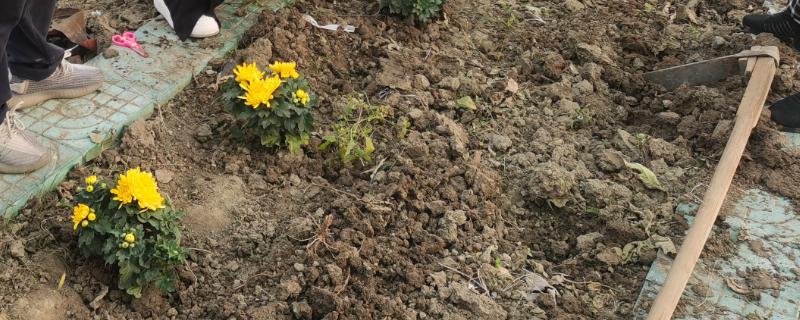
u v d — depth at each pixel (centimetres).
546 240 253
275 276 232
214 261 233
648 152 278
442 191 256
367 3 324
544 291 237
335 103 280
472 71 303
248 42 296
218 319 222
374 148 269
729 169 258
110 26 298
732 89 300
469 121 284
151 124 259
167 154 258
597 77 304
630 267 246
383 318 224
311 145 266
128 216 220
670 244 246
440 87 293
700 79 304
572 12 340
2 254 221
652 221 255
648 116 295
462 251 244
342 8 320
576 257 247
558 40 323
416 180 257
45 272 221
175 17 287
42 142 247
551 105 294
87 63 276
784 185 268
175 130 265
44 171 240
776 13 338
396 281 234
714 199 249
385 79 290
